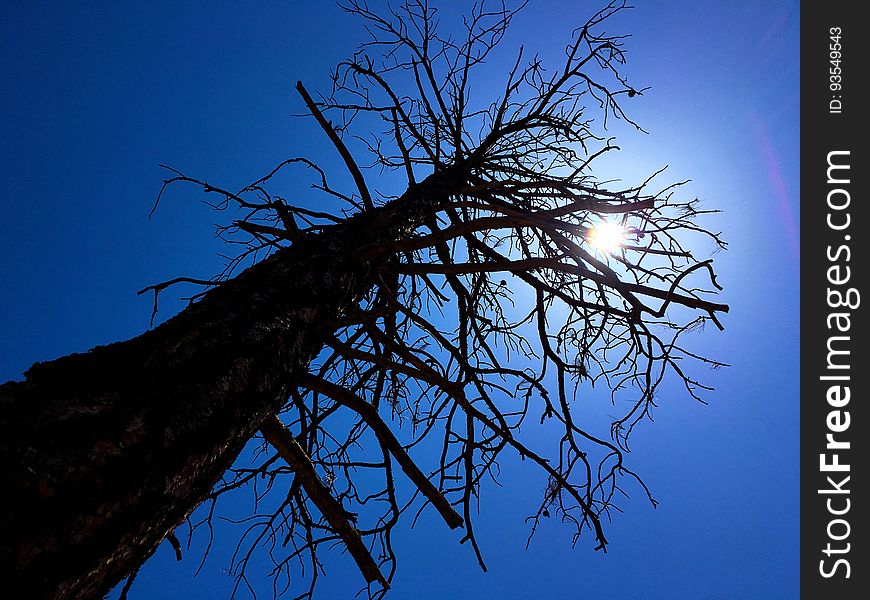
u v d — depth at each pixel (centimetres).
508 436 276
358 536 244
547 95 406
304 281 222
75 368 134
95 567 107
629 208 254
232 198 322
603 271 237
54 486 100
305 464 236
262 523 305
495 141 423
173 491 129
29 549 92
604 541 291
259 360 171
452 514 235
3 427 106
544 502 321
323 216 315
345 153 366
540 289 349
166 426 129
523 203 368
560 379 339
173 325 166
